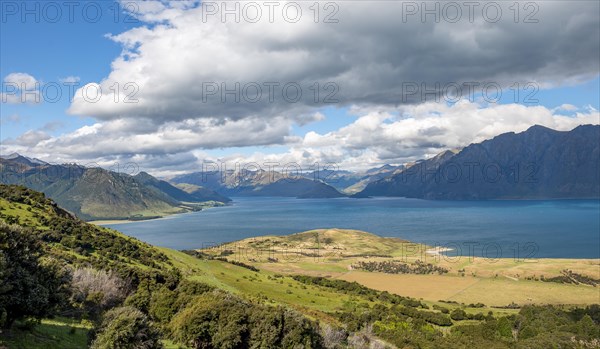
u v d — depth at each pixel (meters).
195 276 144.50
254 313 75.31
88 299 76.94
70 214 179.25
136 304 85.38
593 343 124.19
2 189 167.88
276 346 72.06
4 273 42.50
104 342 48.72
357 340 99.94
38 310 45.94
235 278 175.62
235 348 73.00
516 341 128.38
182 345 73.44
